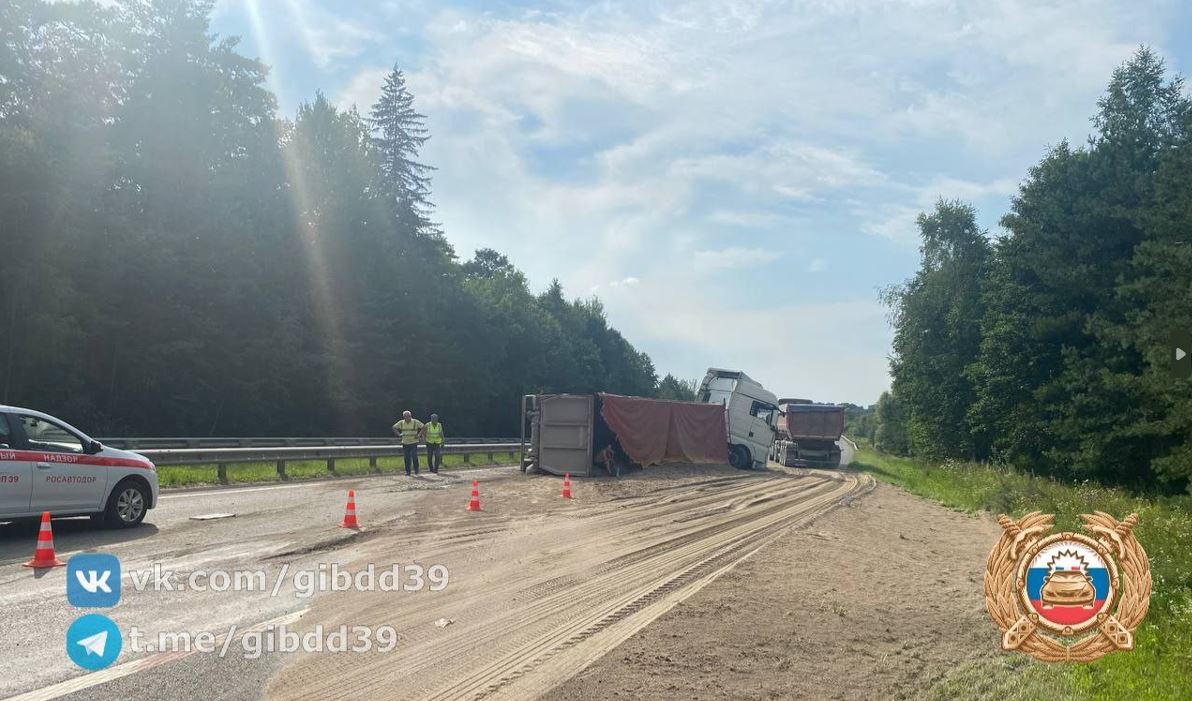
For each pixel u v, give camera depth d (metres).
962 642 7.99
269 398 41.41
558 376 75.06
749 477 29.36
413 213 62.69
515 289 78.56
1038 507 20.28
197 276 37.56
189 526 12.73
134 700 5.49
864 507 21.14
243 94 43.16
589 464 25.62
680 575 10.45
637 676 6.39
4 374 29.23
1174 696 6.32
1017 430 36.25
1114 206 33.16
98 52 36.53
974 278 47.72
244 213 42.47
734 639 7.57
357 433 49.75
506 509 16.78
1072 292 34.56
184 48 39.16
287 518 13.88
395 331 52.84
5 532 11.62
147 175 37.31
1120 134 35.00
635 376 100.94
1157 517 16.95
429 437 25.97
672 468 29.52
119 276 33.81
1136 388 29.11
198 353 37.03
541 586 9.53
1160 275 28.62
